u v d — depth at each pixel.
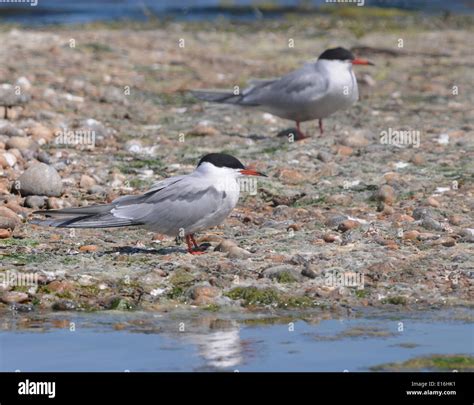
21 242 12.04
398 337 9.54
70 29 28.20
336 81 16.58
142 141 16.89
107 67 22.64
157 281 10.87
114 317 10.16
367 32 29.17
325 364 8.87
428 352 9.12
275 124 18.48
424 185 14.54
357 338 9.52
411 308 10.42
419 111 19.39
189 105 19.80
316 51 25.80
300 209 13.52
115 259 11.47
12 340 9.48
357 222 12.73
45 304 10.44
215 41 27.14
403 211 13.45
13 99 17.94
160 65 23.41
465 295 10.70
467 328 9.80
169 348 9.23
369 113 19.25
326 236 12.30
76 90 20.06
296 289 10.77
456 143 16.78
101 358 9.03
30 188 13.71
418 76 22.73
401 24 30.81
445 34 28.84
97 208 11.27
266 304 10.51
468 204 13.70
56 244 12.03
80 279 10.82
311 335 9.61
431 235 12.39
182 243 12.24
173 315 10.23
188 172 15.27
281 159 15.87
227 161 11.56
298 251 11.86
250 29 29.59
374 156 16.02
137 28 29.12
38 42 25.14
